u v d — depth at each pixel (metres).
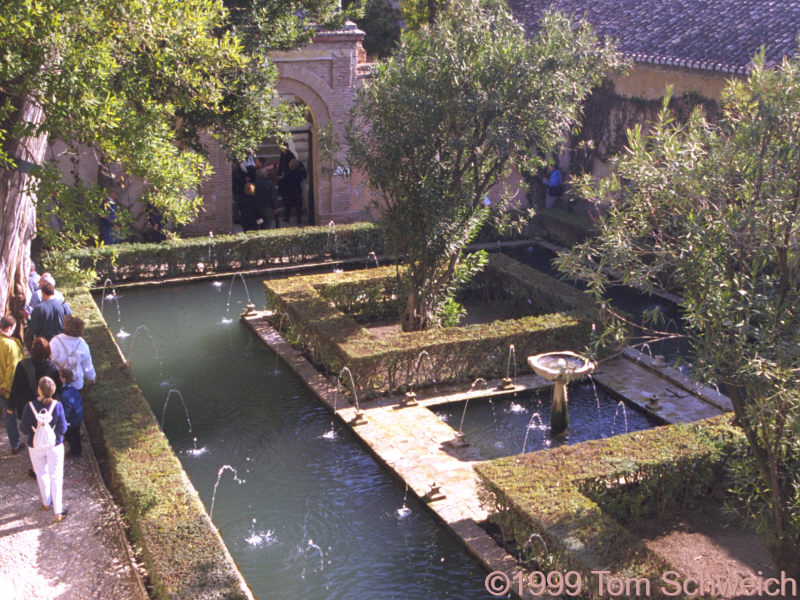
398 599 7.61
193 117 14.55
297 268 18.23
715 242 6.72
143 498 8.04
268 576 7.94
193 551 7.27
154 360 13.21
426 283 13.42
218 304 16.08
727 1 18.95
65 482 9.23
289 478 9.77
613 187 7.32
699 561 8.12
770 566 8.04
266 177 20.34
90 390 10.52
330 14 18.36
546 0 23.69
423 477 9.58
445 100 11.91
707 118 17.73
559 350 12.93
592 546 7.34
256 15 15.09
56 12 8.29
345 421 11.02
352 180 21.28
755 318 6.87
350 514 9.03
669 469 8.88
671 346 13.90
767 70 6.91
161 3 9.69
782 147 6.69
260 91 14.80
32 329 10.59
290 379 12.59
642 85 19.64
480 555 8.13
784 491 7.70
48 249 15.33
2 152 8.39
